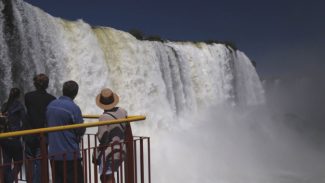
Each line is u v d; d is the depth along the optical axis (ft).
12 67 46.21
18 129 20.36
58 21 55.31
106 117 18.56
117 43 65.26
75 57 56.70
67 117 17.21
